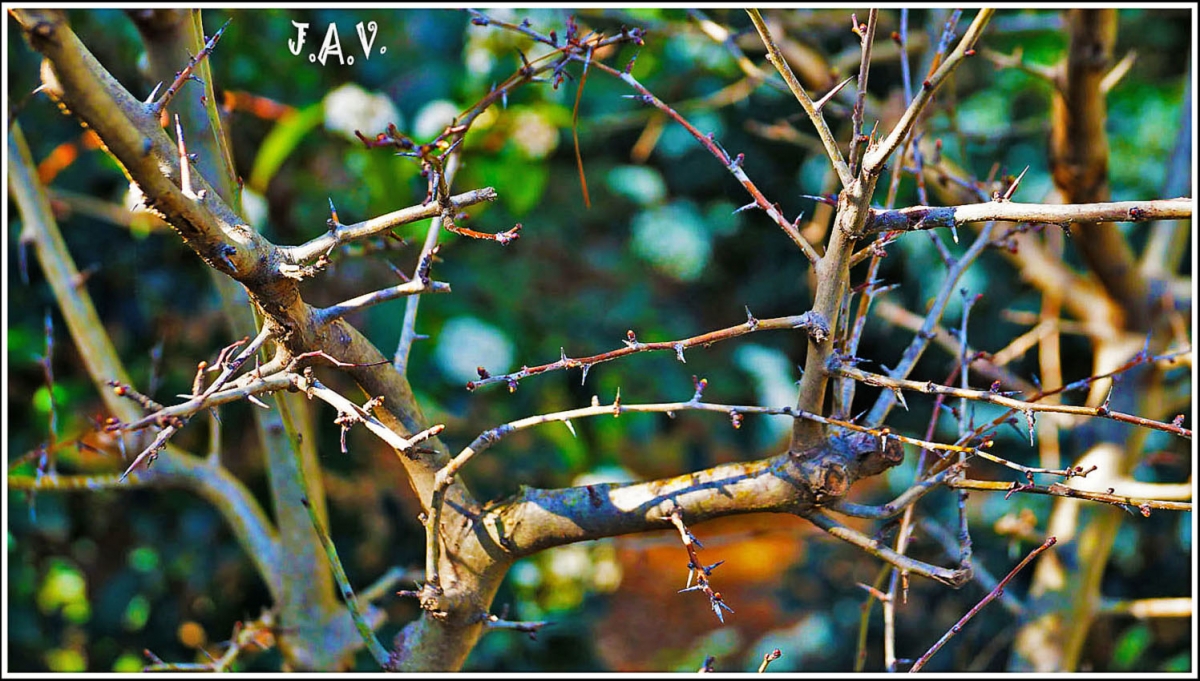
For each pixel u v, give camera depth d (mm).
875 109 3557
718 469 2559
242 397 2465
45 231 3014
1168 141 5105
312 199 4145
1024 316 3551
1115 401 3305
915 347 2725
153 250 4410
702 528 7578
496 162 4113
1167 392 3518
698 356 6387
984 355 2754
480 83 4152
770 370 6262
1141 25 5324
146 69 2791
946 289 2754
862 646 2844
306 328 2508
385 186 3824
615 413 2510
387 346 4078
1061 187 3029
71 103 2365
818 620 5547
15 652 4281
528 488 2605
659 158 6586
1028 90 5129
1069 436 4129
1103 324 3367
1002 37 4992
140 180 2395
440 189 2430
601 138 6023
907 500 2533
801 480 2527
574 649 4812
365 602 2980
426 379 4215
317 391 2475
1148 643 4633
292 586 2938
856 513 2537
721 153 2535
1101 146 2988
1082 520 3348
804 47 3930
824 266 2490
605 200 6488
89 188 4387
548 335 5129
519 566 4660
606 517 2570
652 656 6961
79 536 4539
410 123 4047
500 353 4410
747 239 6707
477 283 4660
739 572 8180
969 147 5129
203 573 4492
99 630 4477
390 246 2881
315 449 2953
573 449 4656
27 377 4223
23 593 4297
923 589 4969
